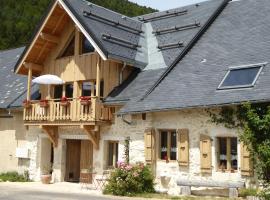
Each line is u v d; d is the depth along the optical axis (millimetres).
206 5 21703
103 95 19203
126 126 18156
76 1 19891
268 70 15164
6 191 16719
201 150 15836
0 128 24250
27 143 22609
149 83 18328
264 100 13789
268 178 14016
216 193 15383
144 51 20500
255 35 17672
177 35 20656
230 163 15320
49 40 20922
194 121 16188
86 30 18609
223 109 15328
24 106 21109
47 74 21578
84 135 20016
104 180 17750
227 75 16078
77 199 14398
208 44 18891
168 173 16797
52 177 21062
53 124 19766
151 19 23203
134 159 17656
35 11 53469
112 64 19438
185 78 17422
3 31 48281
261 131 14070
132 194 15734
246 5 20266
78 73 20266
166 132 17219
